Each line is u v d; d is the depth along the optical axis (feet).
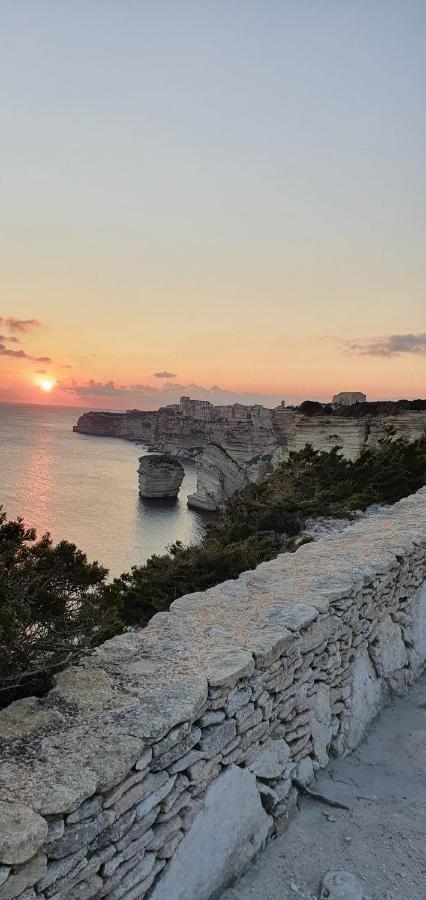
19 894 8.61
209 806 12.75
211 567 60.29
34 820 8.86
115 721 11.66
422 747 19.03
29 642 13.92
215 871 12.67
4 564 15.79
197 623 17.44
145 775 11.17
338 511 76.79
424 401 183.01
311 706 17.33
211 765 12.97
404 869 13.47
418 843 14.34
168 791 11.65
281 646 15.75
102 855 10.01
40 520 196.95
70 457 483.10
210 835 12.68
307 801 16.08
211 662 14.35
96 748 10.72
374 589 22.52
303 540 61.52
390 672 22.81
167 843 11.62
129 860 10.67
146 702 12.38
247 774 14.14
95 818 9.94
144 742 11.01
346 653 19.84
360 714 19.89
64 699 12.74
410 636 25.26
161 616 18.13
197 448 548.31
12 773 10.05
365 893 12.75
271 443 334.44
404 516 36.04
